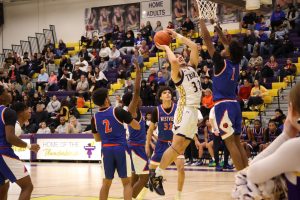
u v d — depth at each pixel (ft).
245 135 46.26
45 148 55.52
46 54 80.59
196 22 71.61
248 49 61.11
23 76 75.82
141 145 22.08
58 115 59.72
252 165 6.54
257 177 6.47
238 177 6.84
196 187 30.45
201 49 60.64
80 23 85.30
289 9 63.82
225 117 18.54
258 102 50.31
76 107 63.87
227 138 18.66
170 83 55.77
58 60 79.82
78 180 35.32
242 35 65.05
